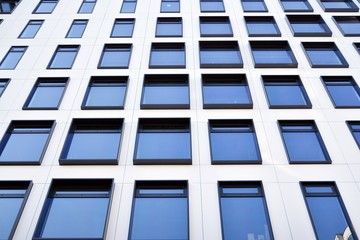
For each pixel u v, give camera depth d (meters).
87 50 18.70
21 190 12.30
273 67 17.41
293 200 11.67
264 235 11.02
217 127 14.59
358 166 12.77
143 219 11.42
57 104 15.70
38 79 16.91
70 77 16.95
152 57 18.41
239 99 15.94
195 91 16.09
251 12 21.55
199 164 12.88
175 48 19.06
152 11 21.84
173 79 16.94
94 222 11.40
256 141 13.78
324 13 21.38
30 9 22.70
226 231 11.11
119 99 16.02
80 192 12.26
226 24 20.84
